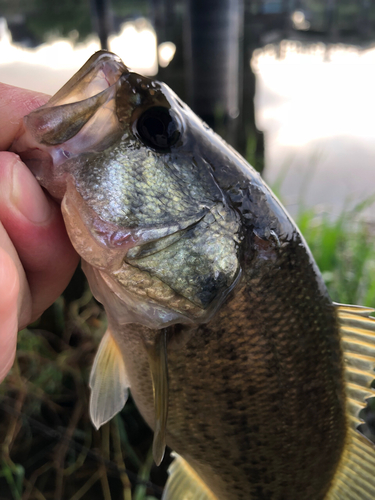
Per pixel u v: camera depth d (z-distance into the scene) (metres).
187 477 0.13
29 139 0.08
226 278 0.09
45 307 0.11
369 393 0.10
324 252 0.25
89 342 0.24
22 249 0.08
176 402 0.10
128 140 0.08
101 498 0.19
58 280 0.10
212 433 0.10
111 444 0.21
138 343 0.10
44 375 0.22
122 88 0.08
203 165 0.09
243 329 0.09
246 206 0.09
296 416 0.10
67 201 0.08
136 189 0.08
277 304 0.09
